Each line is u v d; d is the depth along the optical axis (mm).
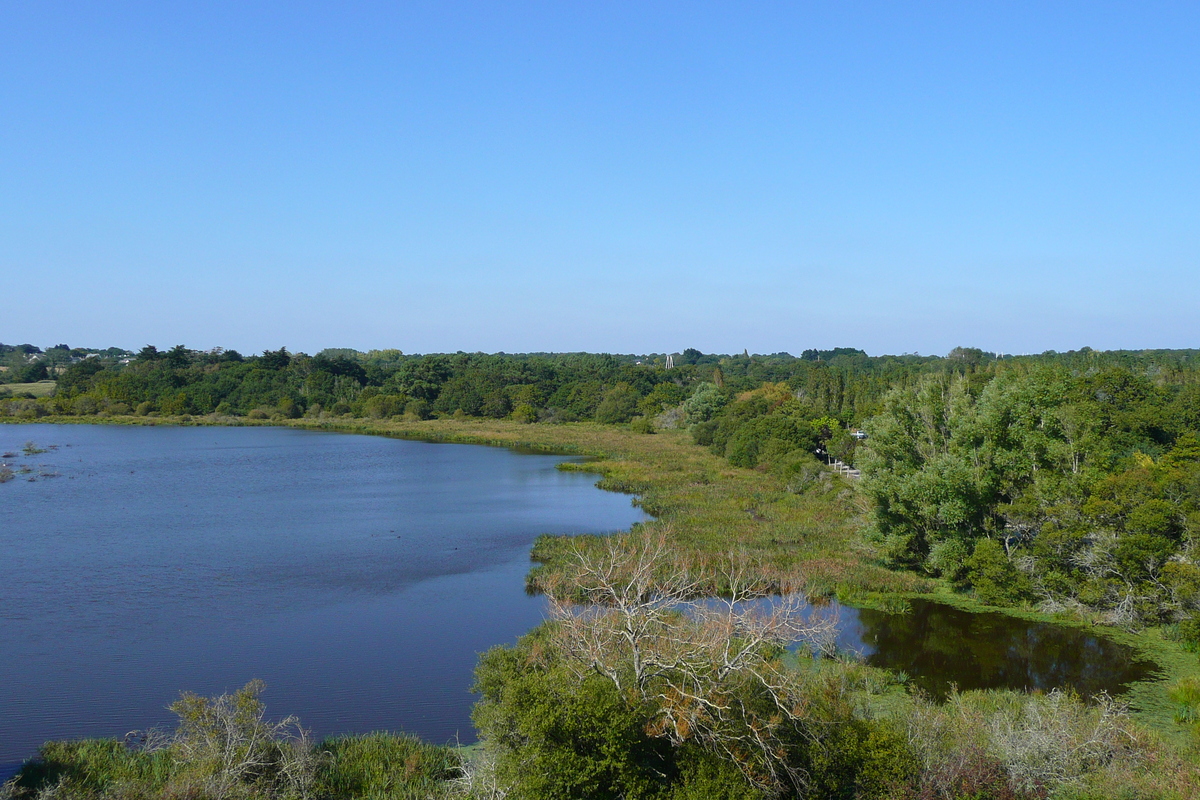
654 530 54625
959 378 50188
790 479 74188
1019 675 32094
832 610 39406
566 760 18031
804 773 19406
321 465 98250
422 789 21859
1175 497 39156
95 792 21078
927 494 45000
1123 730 22938
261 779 20812
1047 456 44719
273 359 181000
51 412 157125
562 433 135375
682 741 18438
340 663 33250
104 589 43781
